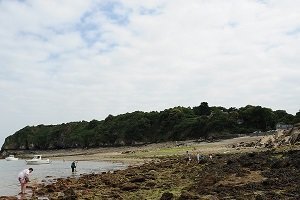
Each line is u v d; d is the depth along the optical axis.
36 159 83.81
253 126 112.31
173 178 29.00
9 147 183.25
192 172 31.80
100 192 23.98
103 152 123.94
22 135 184.50
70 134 168.50
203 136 116.38
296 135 50.94
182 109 141.62
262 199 15.78
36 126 192.25
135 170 40.72
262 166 26.66
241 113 116.81
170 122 135.38
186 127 125.19
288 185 18.84
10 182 38.88
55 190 27.36
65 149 163.00
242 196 16.94
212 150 67.19
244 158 32.97
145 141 137.25
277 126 99.75
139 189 24.06
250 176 23.17
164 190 22.66
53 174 48.53
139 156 78.75
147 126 142.12
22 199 23.72
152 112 150.75
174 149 84.25
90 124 169.50
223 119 115.38
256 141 72.06
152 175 31.91
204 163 38.91
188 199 17.52
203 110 140.12
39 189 29.33
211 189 19.89
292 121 106.75
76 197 21.56
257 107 115.31
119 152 111.50
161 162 49.62
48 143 173.88
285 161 25.77
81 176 41.09
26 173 27.17
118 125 151.75
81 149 153.00
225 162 33.94
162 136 132.88
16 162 103.06
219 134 109.88
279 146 48.38
